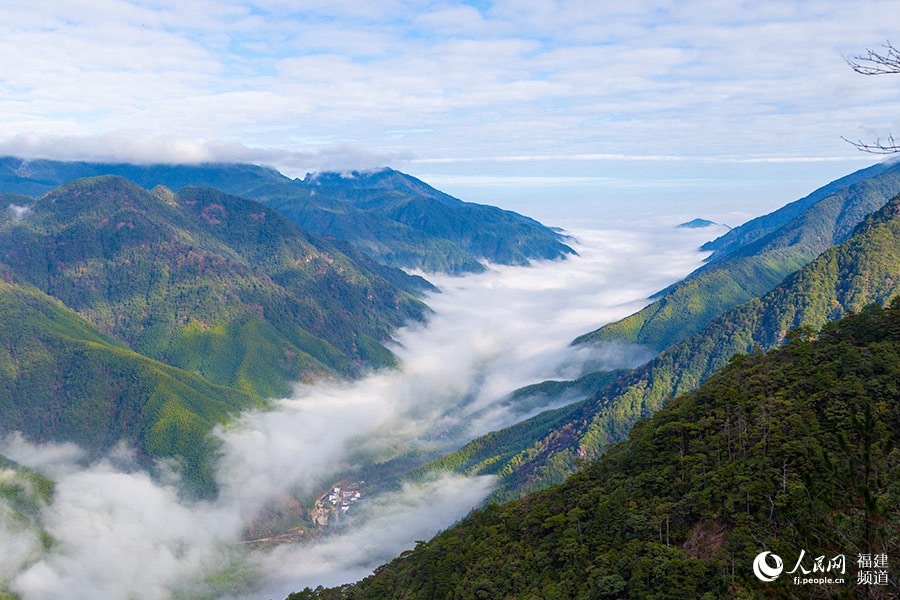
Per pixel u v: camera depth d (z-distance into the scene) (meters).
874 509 30.58
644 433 103.94
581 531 87.69
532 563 87.88
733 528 71.25
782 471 72.81
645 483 89.06
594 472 104.88
